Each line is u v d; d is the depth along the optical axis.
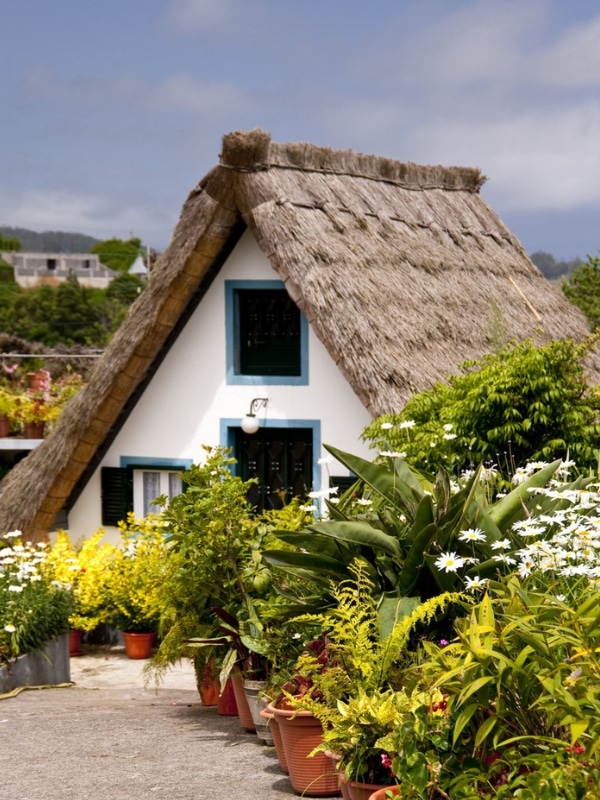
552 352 9.23
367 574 5.27
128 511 13.66
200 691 8.01
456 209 16.66
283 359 12.89
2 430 15.19
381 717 4.03
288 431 12.88
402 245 13.79
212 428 13.10
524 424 9.09
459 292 13.82
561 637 3.44
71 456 13.31
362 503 6.34
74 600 11.20
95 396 13.09
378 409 11.05
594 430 9.16
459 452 9.15
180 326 13.23
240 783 5.24
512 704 3.55
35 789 5.25
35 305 44.66
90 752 6.17
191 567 6.92
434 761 3.59
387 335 11.60
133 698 9.10
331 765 4.94
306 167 13.62
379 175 15.31
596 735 3.08
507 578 4.29
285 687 5.21
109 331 43.75
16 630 9.81
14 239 62.03
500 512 5.45
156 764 5.75
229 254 12.91
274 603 6.36
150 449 13.51
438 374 11.62
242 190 12.27
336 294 11.72
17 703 8.65
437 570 5.02
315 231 12.34
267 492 12.97
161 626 7.53
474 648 3.44
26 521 13.43
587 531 4.76
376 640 4.94
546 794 3.04
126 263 58.19
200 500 6.86
